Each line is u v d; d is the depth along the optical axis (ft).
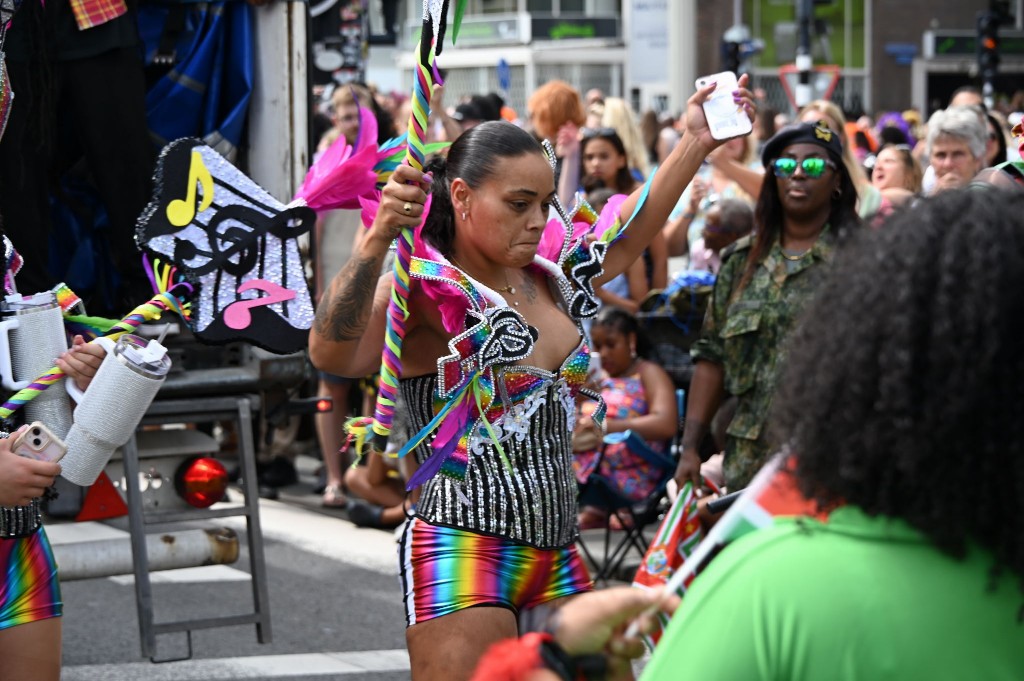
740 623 7.28
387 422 14.67
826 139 20.85
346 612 28.25
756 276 21.22
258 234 18.76
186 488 22.29
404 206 14.15
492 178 14.69
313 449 40.55
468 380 14.80
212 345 18.48
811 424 7.45
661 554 19.71
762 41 187.52
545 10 198.80
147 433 22.49
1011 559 7.11
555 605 15.15
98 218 23.98
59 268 23.84
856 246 7.61
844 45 190.39
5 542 15.43
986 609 7.15
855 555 7.27
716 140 16.63
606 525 29.25
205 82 24.31
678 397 30.55
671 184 16.67
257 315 18.61
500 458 14.84
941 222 7.28
